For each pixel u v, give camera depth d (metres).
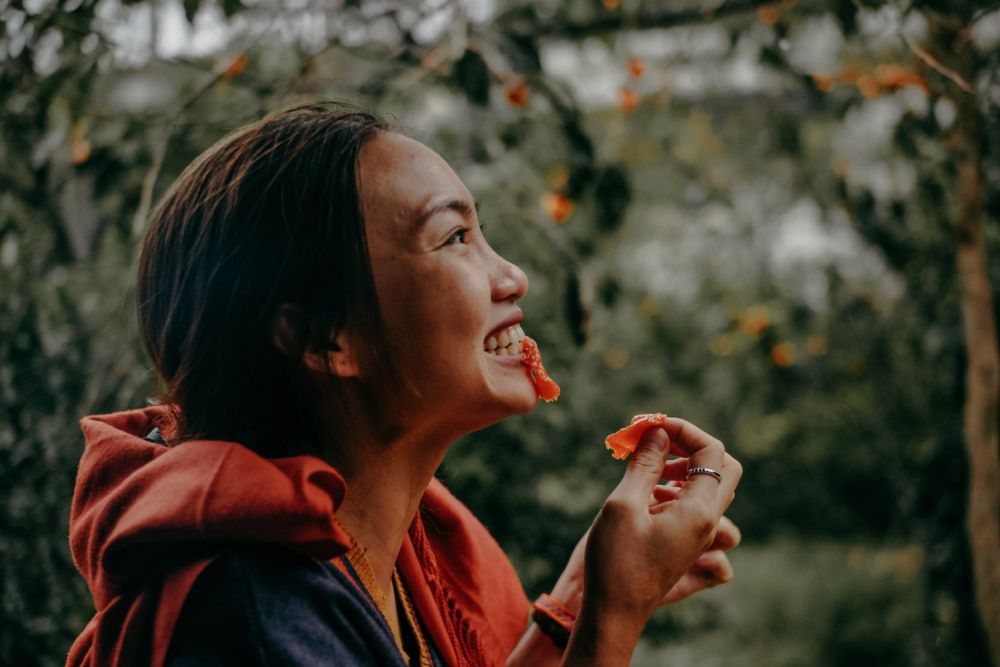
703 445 0.89
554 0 2.72
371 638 0.74
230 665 0.68
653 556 0.81
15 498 2.12
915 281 3.22
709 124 4.89
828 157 4.46
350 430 0.81
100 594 0.73
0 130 2.07
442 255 0.78
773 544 9.04
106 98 2.30
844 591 6.93
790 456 8.73
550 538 3.41
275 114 0.84
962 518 2.82
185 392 0.81
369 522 0.83
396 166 0.79
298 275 0.77
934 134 2.26
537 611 1.06
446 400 0.79
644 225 7.32
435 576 0.99
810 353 6.43
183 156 2.22
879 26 2.05
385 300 0.78
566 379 3.61
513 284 0.84
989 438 2.46
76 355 2.26
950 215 2.91
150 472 0.73
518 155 2.68
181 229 0.81
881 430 6.90
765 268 6.15
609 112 4.13
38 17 1.78
